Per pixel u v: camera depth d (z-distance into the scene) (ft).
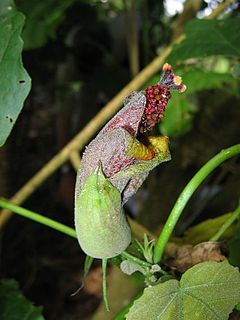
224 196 1.29
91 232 0.57
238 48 0.98
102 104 2.06
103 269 0.59
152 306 0.58
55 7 1.34
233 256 0.74
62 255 2.02
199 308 0.59
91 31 1.90
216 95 1.37
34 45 1.36
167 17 1.88
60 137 2.17
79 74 1.98
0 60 0.78
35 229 1.98
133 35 1.46
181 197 0.62
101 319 1.15
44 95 2.32
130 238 0.59
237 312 0.65
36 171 2.06
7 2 0.80
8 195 1.48
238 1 1.36
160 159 0.57
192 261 0.72
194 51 0.99
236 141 1.37
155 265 0.62
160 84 0.57
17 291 1.01
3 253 1.82
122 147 0.56
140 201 1.52
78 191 0.58
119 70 1.87
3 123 0.76
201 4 1.42
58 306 1.88
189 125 1.33
